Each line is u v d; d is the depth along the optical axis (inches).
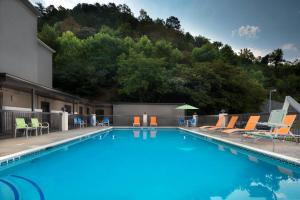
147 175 194.2
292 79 2154.3
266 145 326.0
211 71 1242.0
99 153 308.3
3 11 559.2
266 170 214.2
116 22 2694.4
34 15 734.5
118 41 1485.0
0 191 154.1
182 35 2866.6
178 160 259.6
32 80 721.0
